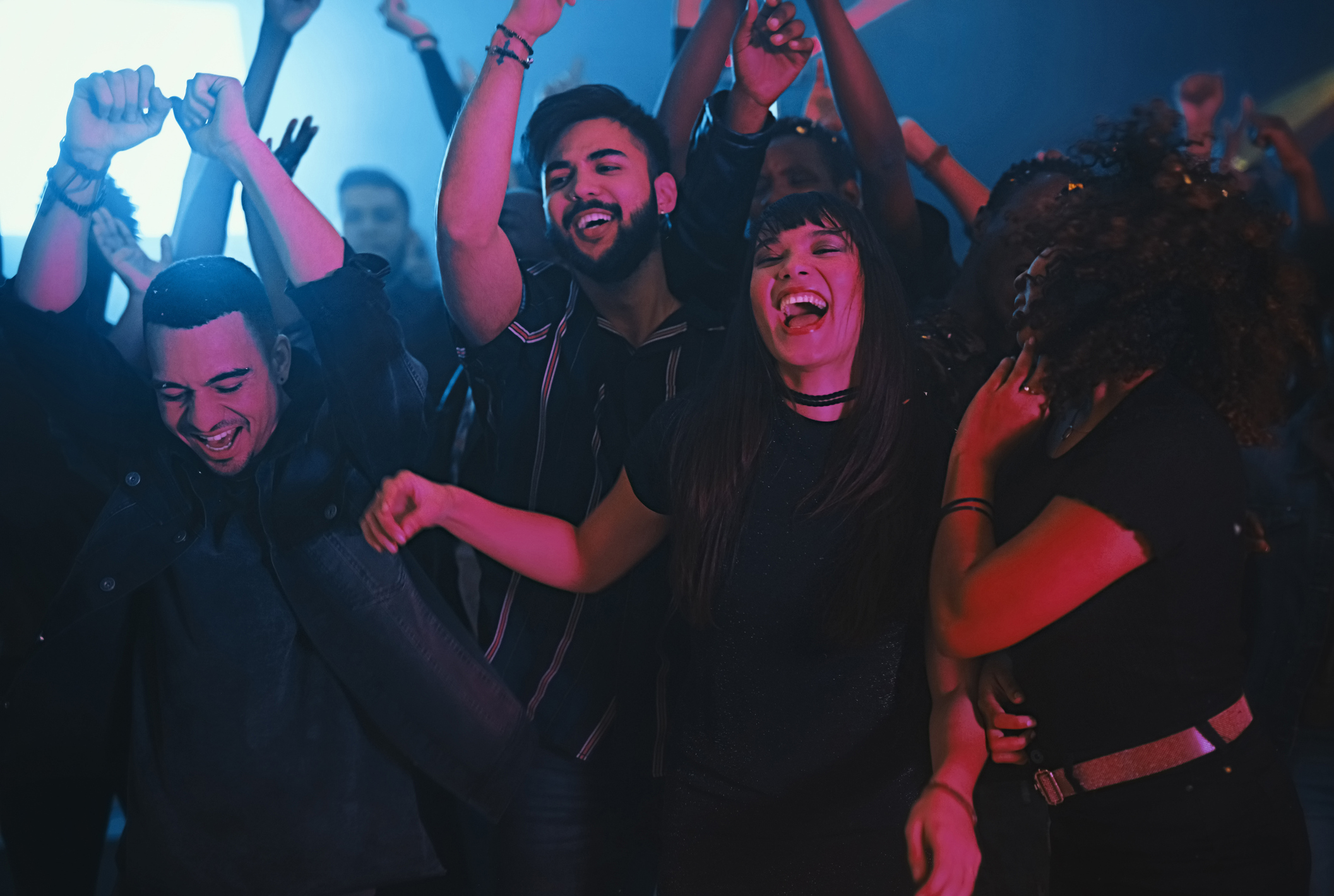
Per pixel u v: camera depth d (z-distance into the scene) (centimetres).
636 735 163
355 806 156
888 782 128
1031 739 115
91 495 188
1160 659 104
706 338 168
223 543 151
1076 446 109
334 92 306
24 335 154
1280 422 118
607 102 171
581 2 296
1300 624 180
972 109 304
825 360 125
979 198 213
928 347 155
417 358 209
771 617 128
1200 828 104
